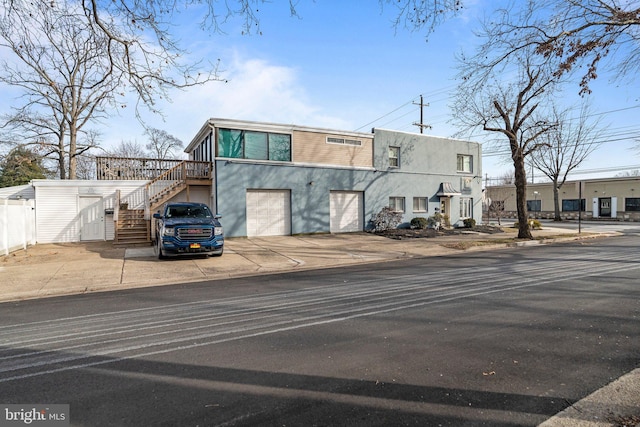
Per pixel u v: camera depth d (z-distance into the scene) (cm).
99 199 1756
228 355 404
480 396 305
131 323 538
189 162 1811
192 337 468
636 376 339
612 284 752
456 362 375
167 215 1246
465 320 519
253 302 656
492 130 1736
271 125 1812
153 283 875
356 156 2088
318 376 347
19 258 1213
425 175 2359
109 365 382
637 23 445
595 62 501
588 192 3653
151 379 347
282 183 1834
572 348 409
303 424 267
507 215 4297
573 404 292
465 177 2555
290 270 1046
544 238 1794
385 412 282
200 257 1212
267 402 301
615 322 499
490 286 754
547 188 4012
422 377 342
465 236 1941
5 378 354
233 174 1717
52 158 2545
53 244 1606
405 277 883
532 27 509
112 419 279
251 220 1786
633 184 3334
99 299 714
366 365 371
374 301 644
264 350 417
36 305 677
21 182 3117
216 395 314
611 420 271
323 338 455
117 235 1552
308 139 1930
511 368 359
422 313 559
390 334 465
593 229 2444
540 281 796
